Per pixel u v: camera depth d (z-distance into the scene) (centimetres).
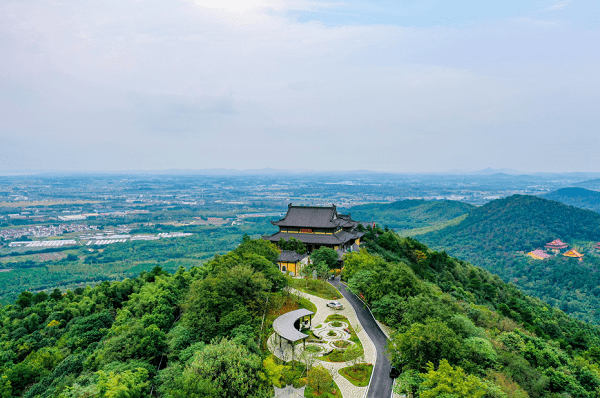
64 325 11112
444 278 16100
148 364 6688
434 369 6122
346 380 6775
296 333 7450
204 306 7962
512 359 7369
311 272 12412
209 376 5638
